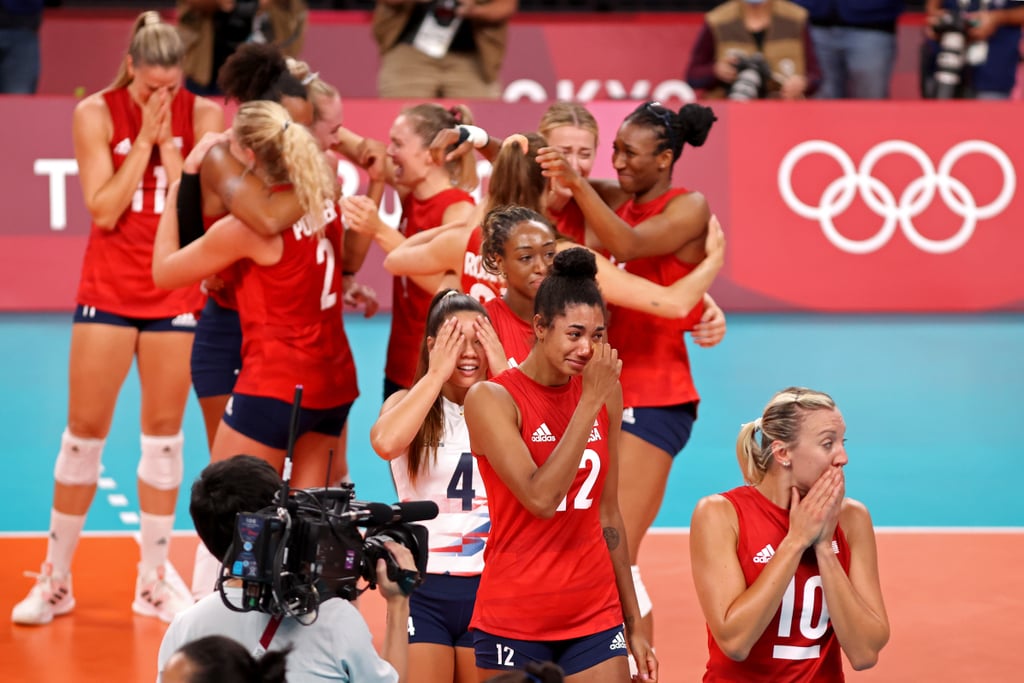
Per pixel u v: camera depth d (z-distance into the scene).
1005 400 39.25
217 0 43.75
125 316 24.61
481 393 15.79
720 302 46.69
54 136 45.22
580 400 15.07
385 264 21.92
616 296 20.91
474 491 17.98
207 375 24.19
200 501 13.98
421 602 18.00
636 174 21.55
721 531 16.22
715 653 16.44
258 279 21.61
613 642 16.17
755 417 37.78
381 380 40.19
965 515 30.69
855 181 46.56
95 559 27.75
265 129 20.98
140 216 24.80
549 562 15.94
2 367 40.97
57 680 21.53
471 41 46.94
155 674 21.88
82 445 24.47
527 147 20.11
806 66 47.94
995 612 24.75
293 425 13.29
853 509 16.55
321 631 13.47
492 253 18.80
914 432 36.72
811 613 16.11
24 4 47.78
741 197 46.47
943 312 47.19
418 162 23.69
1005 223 46.84
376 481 32.81
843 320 46.56
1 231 45.31
